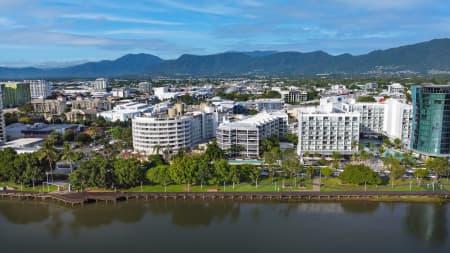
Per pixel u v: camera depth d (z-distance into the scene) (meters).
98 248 176.88
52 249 176.88
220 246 176.25
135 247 176.88
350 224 198.12
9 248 178.75
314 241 179.88
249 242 179.88
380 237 183.38
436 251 169.88
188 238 185.38
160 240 183.88
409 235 185.00
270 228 195.00
